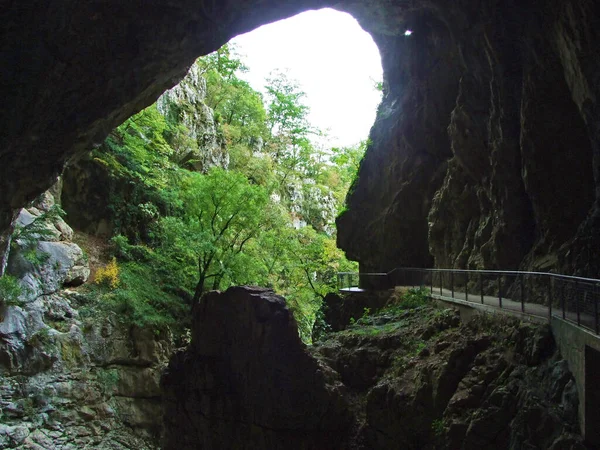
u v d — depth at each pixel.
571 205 15.13
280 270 37.22
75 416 22.83
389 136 27.70
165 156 34.66
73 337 24.17
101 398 24.05
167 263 30.80
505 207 17.77
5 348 21.69
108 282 27.58
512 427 10.29
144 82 15.93
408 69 26.09
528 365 11.02
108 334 25.53
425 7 20.75
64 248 26.23
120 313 26.56
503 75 17.12
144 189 33.09
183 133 38.91
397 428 12.88
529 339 11.26
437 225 23.17
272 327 14.37
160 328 27.36
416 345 14.99
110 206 31.38
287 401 13.87
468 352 12.61
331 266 39.38
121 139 32.75
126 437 23.94
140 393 25.70
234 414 14.74
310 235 40.31
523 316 12.02
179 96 41.19
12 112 13.43
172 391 16.03
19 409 21.22
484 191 19.86
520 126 16.72
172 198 32.56
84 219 30.69
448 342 13.85
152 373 26.20
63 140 15.36
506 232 17.67
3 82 13.00
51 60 13.34
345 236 29.53
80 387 23.48
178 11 14.68
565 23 13.54
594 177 13.74
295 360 14.12
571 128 15.09
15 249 23.72
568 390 9.56
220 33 16.38
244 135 55.88
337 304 28.84
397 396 13.02
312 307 37.38
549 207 15.60
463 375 12.34
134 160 32.38
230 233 31.70
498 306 13.37
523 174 16.38
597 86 12.73
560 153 15.32
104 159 31.27
